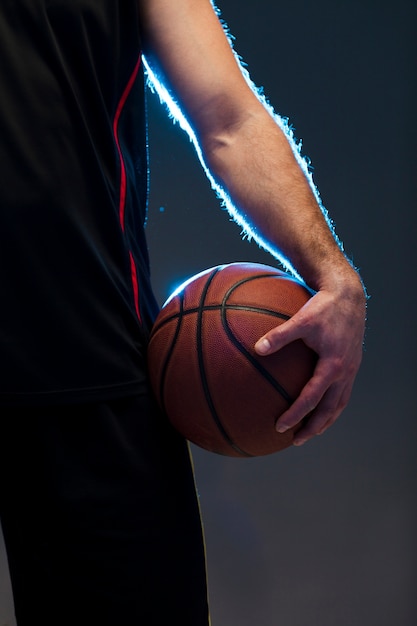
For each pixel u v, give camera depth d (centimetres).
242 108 107
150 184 274
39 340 95
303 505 274
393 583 277
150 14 108
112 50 103
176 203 275
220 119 107
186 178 276
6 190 93
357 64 286
